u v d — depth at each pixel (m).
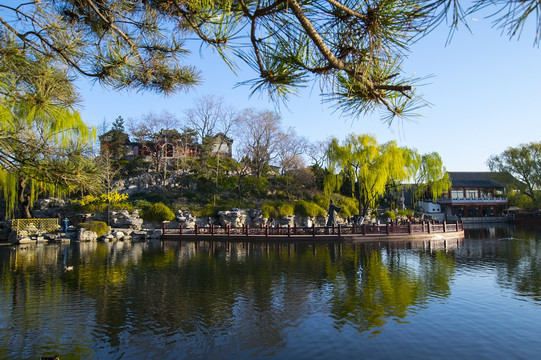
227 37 2.52
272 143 38.81
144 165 40.00
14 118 3.29
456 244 22.58
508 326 7.41
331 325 7.59
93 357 6.07
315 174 43.22
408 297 9.66
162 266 14.77
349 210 37.25
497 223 48.94
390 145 32.25
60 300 9.48
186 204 34.28
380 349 6.37
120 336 7.00
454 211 53.62
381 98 2.57
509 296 9.66
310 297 9.75
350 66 2.46
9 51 2.87
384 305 8.95
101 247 21.78
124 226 29.25
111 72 3.58
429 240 25.12
